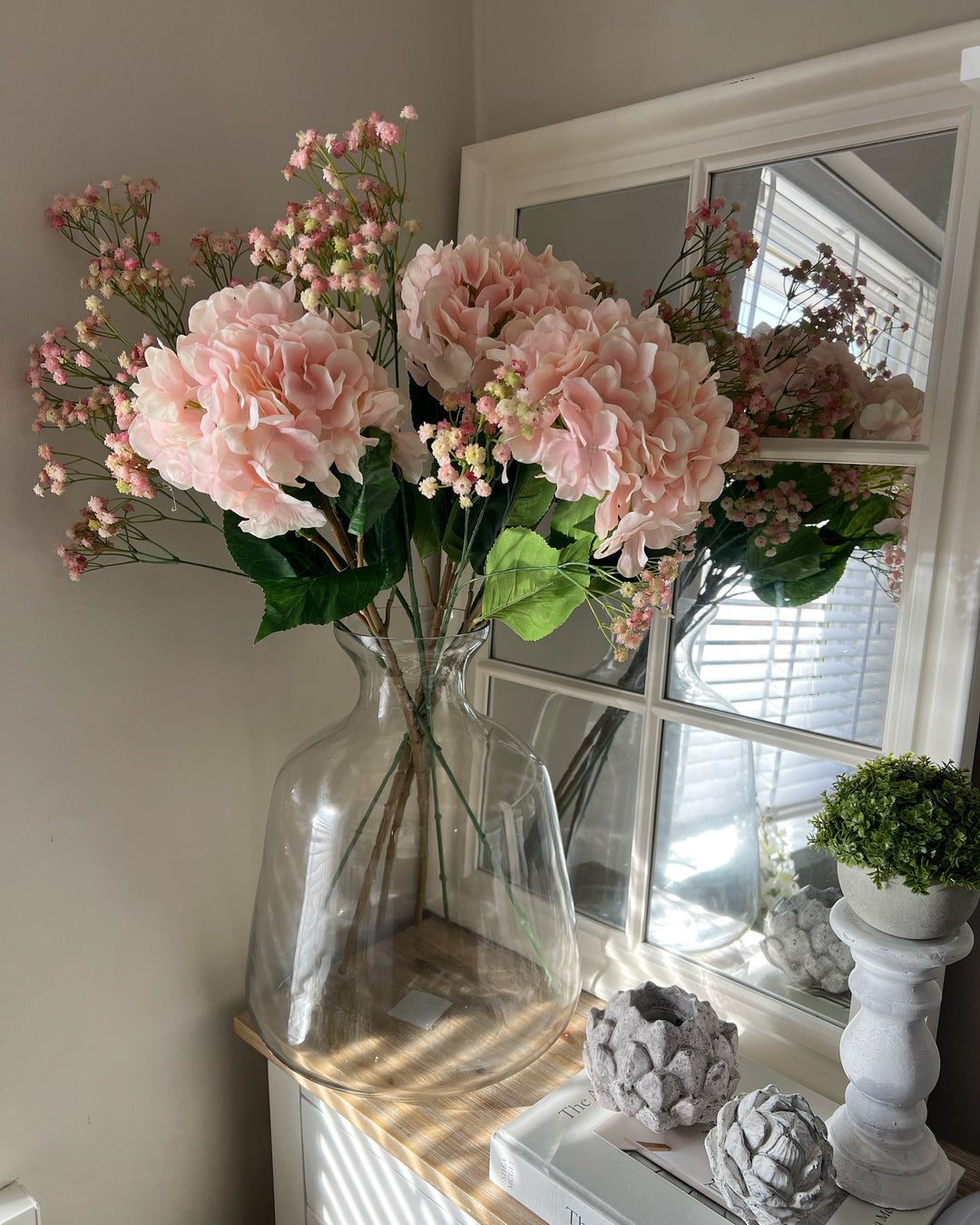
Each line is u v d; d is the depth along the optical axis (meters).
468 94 1.24
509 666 1.26
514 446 0.70
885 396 0.90
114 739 0.98
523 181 1.17
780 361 0.97
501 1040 0.86
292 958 0.87
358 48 1.09
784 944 1.03
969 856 0.73
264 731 1.13
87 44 0.86
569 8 1.13
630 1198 0.78
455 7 1.20
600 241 1.11
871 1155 0.81
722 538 1.04
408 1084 0.84
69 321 0.89
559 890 0.92
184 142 0.95
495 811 0.87
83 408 0.81
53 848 0.95
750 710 1.04
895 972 0.77
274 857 0.89
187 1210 1.16
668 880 1.13
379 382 0.70
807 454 0.95
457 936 0.86
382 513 0.76
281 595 0.72
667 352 0.71
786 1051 1.02
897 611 0.92
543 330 0.70
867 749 0.95
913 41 0.83
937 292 0.86
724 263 0.92
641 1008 0.92
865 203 0.90
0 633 0.88
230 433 0.63
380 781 0.84
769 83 0.93
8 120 0.82
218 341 0.64
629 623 0.77
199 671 1.05
